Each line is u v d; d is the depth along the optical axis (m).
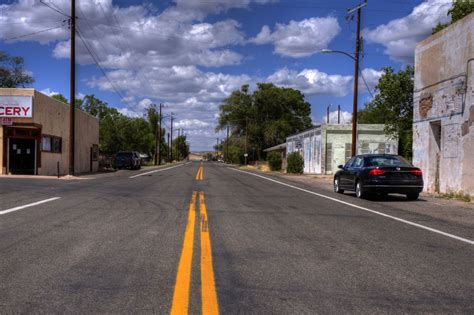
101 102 72.06
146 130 79.88
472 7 23.67
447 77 18.39
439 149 19.94
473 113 16.45
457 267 6.41
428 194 18.77
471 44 16.66
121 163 47.66
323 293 5.13
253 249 7.36
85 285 5.28
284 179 30.81
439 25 27.23
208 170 47.72
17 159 28.73
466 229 9.85
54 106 32.06
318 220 10.67
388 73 30.98
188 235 8.40
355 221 10.62
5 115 27.91
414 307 4.71
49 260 6.39
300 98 93.50
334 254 7.09
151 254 6.86
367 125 40.19
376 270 6.17
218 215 11.18
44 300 4.75
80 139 38.59
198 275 5.77
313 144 44.91
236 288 5.27
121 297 4.88
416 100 21.30
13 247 7.18
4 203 12.66
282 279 5.67
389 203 15.16
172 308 4.57
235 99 93.00
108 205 12.73
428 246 7.86
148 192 17.25
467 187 16.70
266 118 91.81
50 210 11.39
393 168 15.80
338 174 19.09
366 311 4.57
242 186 22.00
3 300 4.75
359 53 27.92
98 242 7.66
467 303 4.86
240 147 95.31
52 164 31.72
